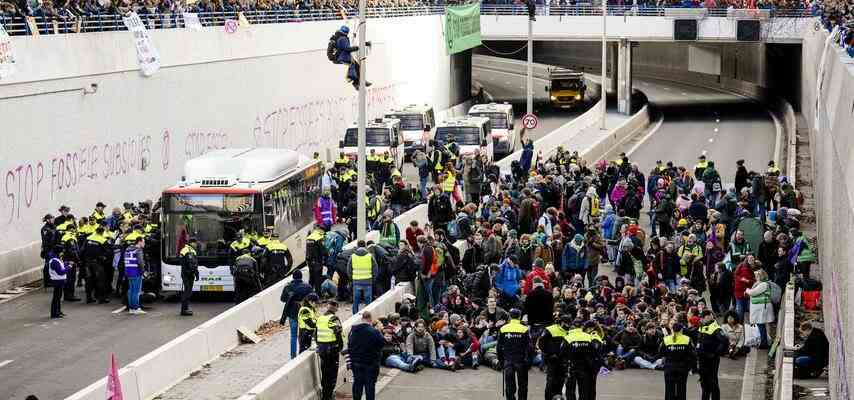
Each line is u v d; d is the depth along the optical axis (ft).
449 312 97.55
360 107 119.14
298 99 196.95
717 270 106.01
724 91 359.66
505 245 113.39
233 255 109.09
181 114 158.10
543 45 453.58
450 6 270.67
